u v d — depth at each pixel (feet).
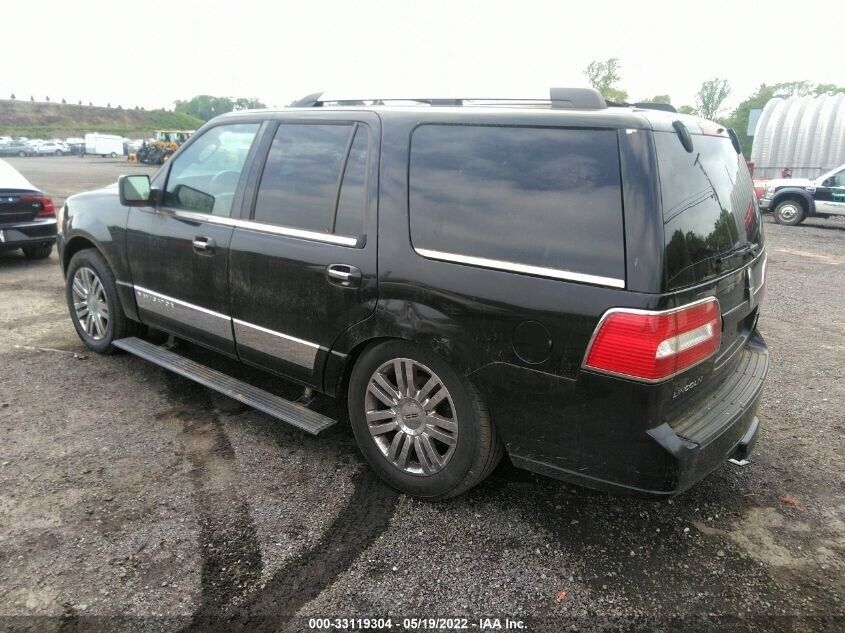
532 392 8.24
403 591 8.07
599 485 8.16
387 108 10.09
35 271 25.31
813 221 57.72
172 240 12.78
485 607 7.85
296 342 10.82
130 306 14.38
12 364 15.08
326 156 10.58
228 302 11.87
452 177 8.98
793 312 22.21
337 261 9.93
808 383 15.34
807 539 9.37
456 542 9.04
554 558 8.77
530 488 10.44
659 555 8.91
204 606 7.71
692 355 7.87
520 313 8.13
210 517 9.44
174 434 11.93
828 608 8.01
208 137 12.70
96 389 13.82
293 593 7.97
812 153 84.02
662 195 7.44
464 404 8.97
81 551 8.60
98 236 14.56
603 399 7.73
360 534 9.15
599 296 7.57
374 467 10.37
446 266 8.80
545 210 8.09
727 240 8.92
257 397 11.61
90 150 188.03
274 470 10.79
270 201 11.25
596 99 8.35
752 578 8.52
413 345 9.32
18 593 7.80
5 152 187.01
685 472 7.80
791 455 11.82
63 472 10.50
